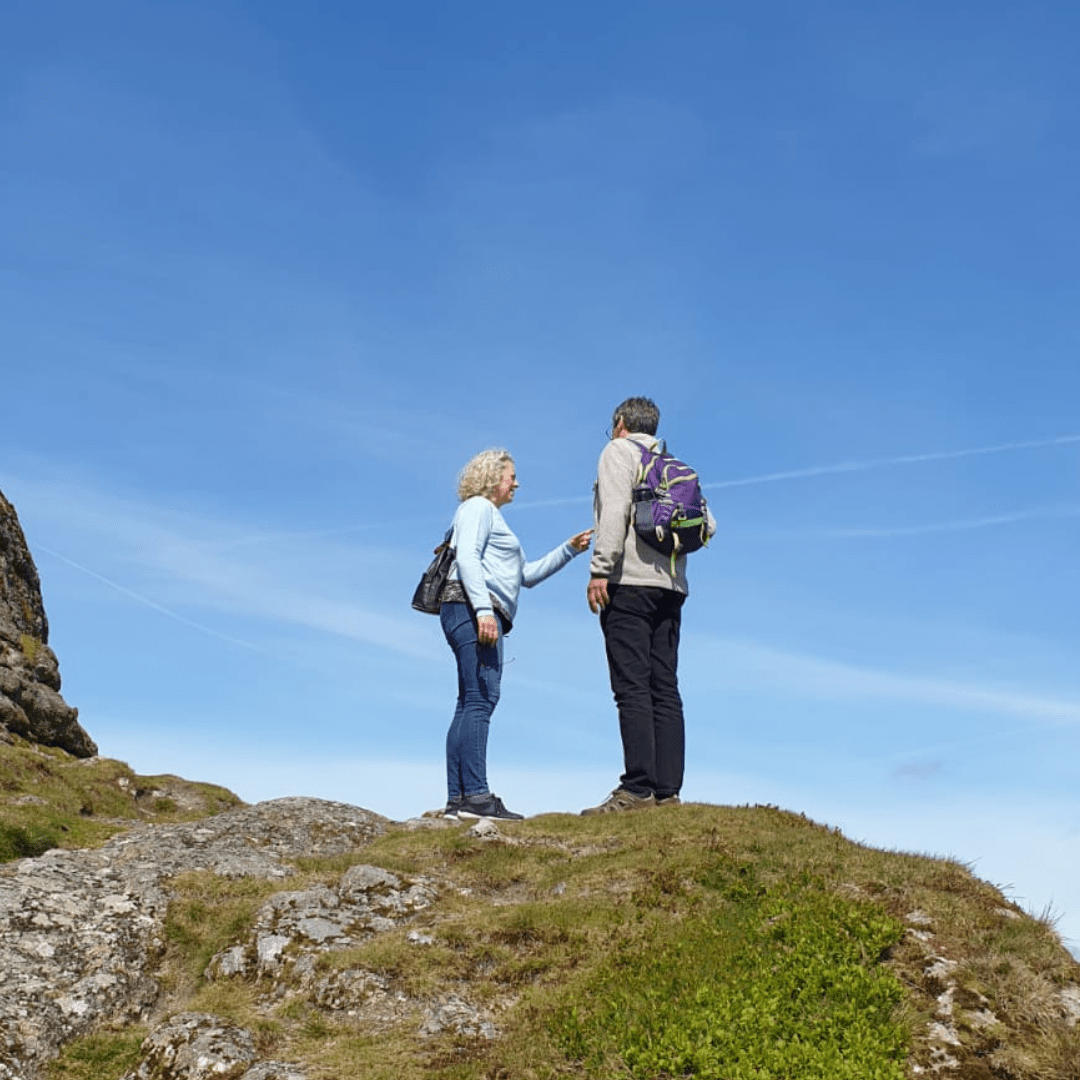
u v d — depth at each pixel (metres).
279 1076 4.39
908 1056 4.47
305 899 5.42
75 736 9.38
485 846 6.03
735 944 4.96
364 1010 4.79
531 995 4.82
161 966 5.23
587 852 5.90
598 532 6.21
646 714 6.30
